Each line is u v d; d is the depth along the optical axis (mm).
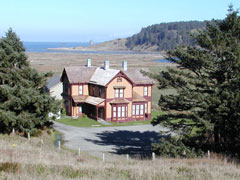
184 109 26125
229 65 23656
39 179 13133
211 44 23781
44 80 34688
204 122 22578
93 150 31500
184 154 24047
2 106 31094
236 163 20875
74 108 50344
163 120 26406
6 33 33469
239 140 22828
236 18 24797
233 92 22656
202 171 17047
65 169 16016
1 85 30938
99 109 49094
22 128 32750
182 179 15039
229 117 22859
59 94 53969
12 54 32312
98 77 50375
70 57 186875
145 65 131250
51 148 27422
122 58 185625
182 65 26234
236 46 23234
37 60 156500
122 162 20922
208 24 25766
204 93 25203
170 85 26656
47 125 36656
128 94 48469
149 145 34312
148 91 50750
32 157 19094
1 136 30453
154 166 18344
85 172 15781
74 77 50812
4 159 17141
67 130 41281
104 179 14383
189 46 25984
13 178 12828
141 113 49875
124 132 40938
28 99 31141
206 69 26031
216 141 25609
